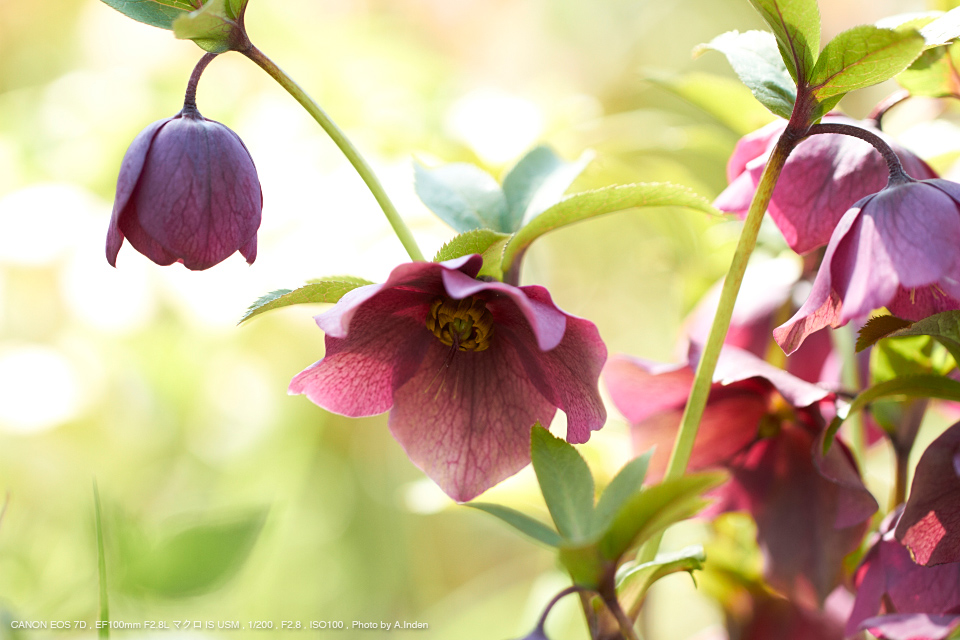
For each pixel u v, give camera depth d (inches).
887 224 22.7
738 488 25.4
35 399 38.9
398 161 36.5
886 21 24.3
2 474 39.4
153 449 42.6
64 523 36.7
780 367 26.3
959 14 23.1
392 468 50.7
